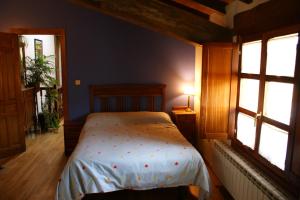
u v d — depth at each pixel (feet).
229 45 10.30
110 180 7.77
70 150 13.71
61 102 21.79
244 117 9.36
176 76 14.58
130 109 14.53
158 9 10.94
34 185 10.23
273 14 7.22
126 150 8.70
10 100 13.33
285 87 6.89
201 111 10.73
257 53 8.50
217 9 11.25
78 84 14.15
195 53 14.37
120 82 14.40
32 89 17.46
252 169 7.65
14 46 13.21
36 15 13.51
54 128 18.37
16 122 13.67
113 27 13.91
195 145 13.82
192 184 8.30
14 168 11.87
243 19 9.20
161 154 8.43
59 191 7.67
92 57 14.05
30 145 15.23
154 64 14.40
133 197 8.86
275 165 7.18
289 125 6.57
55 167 12.01
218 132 10.85
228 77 10.59
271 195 6.33
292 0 6.33
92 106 14.23
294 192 6.26
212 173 11.43
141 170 7.93
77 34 13.79
